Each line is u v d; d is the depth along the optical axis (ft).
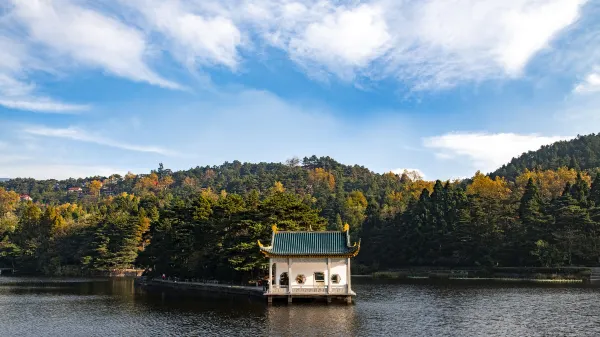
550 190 627.87
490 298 270.67
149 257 403.54
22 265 588.91
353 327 181.06
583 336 165.07
